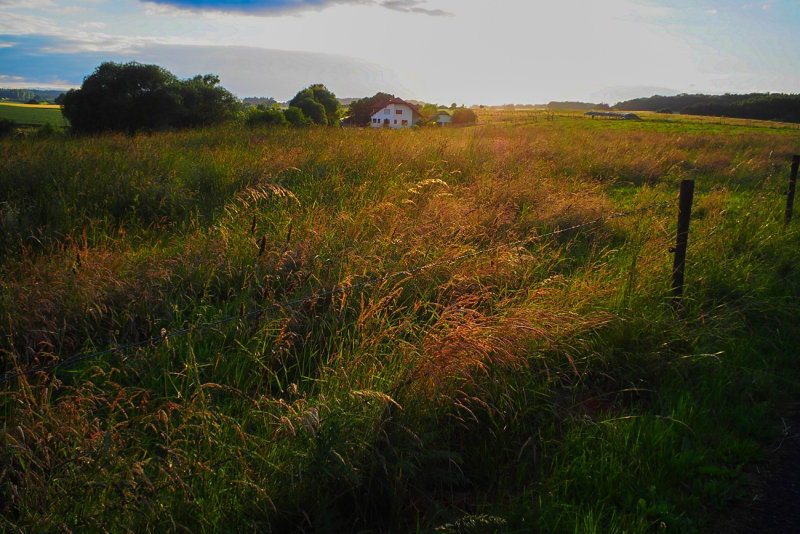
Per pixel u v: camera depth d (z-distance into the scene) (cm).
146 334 441
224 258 540
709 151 2053
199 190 880
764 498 309
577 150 1616
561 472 313
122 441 268
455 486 315
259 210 745
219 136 1430
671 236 701
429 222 657
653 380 427
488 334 356
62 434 267
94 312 424
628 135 2708
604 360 420
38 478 244
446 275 530
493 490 311
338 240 594
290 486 272
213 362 404
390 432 305
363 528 280
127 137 1342
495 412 353
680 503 300
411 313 470
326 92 7900
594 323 444
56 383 308
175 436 307
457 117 9531
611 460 324
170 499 252
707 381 423
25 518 226
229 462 279
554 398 392
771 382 424
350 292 456
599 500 297
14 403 312
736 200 1044
